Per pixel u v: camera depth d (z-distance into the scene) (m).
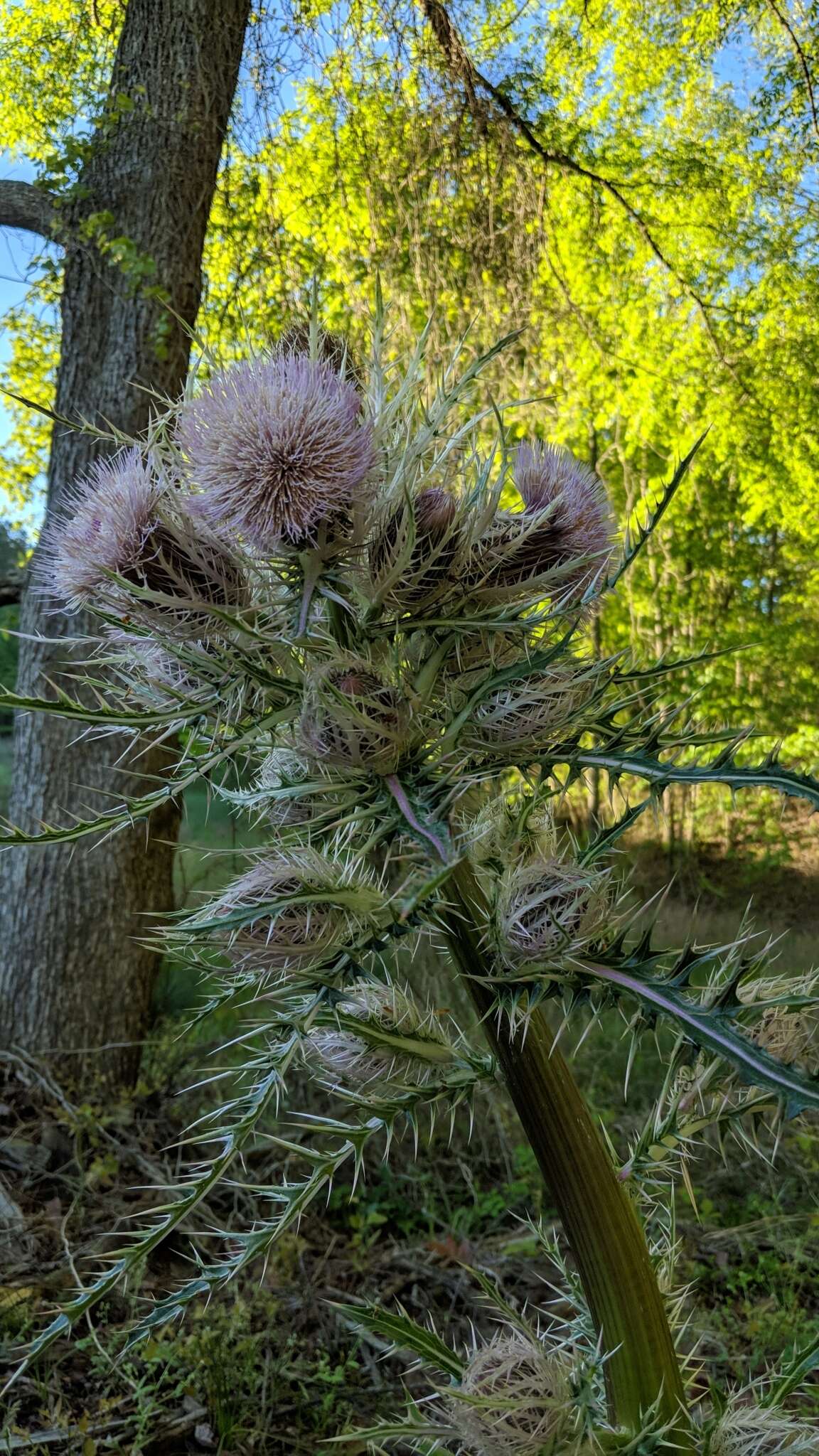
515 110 6.87
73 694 4.34
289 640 1.06
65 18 5.86
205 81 4.62
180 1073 4.29
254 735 1.10
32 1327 2.80
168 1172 3.68
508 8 7.00
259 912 0.99
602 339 8.59
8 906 4.39
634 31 8.05
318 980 1.03
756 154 8.40
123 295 4.46
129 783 4.39
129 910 4.38
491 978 1.09
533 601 1.13
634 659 1.22
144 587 1.08
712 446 9.24
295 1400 2.79
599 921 1.10
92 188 4.55
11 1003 4.32
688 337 8.77
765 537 12.13
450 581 1.08
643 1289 1.17
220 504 1.03
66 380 4.54
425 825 0.95
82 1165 3.64
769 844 10.02
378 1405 2.80
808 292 8.33
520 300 6.61
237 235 5.83
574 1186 1.17
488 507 1.07
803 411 8.54
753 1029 1.22
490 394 6.18
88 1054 4.25
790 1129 3.90
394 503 1.08
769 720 10.49
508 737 1.10
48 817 4.35
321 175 6.56
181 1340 2.77
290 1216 1.10
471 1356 1.30
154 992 4.56
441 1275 3.38
